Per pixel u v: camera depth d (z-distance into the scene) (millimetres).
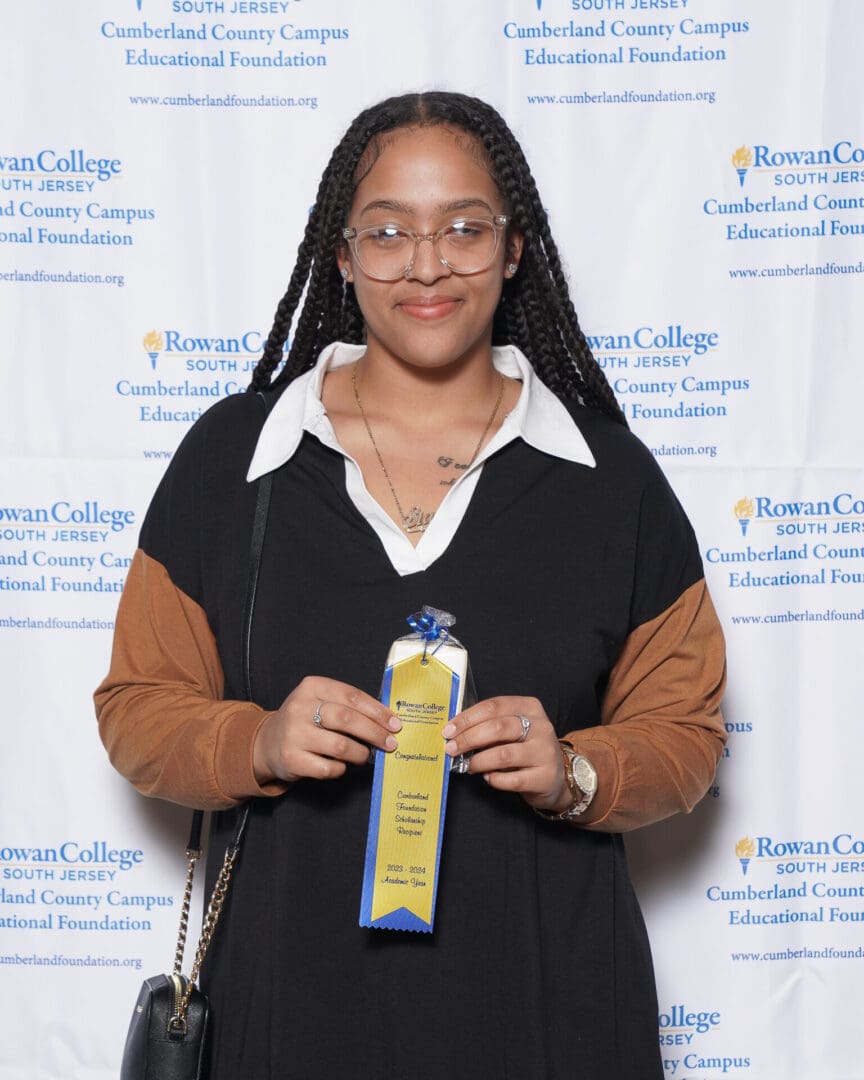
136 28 1787
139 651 1391
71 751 1861
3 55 1785
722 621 1866
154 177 1808
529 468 1351
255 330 1831
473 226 1294
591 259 1828
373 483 1355
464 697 1189
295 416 1352
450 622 1179
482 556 1293
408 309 1307
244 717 1264
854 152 1809
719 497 1853
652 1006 1352
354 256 1334
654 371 1842
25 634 1850
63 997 1882
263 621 1290
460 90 1803
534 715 1191
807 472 1846
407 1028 1225
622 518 1358
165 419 1838
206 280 1823
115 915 1879
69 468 1835
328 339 1577
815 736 1871
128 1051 1314
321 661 1268
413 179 1285
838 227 1818
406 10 1791
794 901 1887
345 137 1397
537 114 1811
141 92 1797
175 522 1378
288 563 1297
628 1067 1314
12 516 1838
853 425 1842
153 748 1312
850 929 1887
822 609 1860
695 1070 1896
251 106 1803
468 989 1232
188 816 1877
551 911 1298
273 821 1292
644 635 1409
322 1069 1230
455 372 1386
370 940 1235
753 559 1857
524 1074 1244
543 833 1313
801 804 1876
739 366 1839
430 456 1374
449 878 1244
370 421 1396
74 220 1809
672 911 1893
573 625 1308
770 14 1797
